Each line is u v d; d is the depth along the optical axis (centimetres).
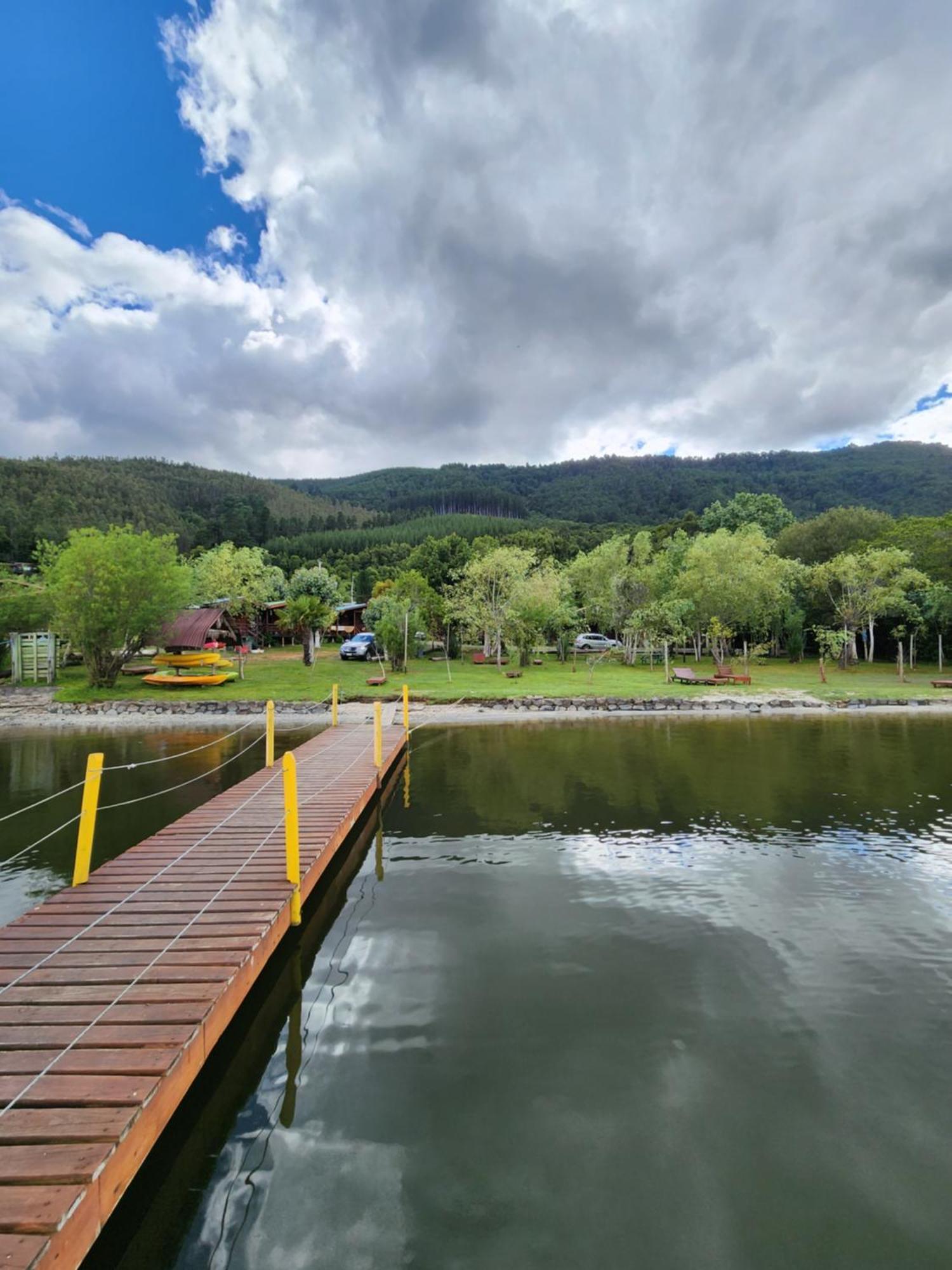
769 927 639
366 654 3497
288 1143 370
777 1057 439
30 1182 277
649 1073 423
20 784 1282
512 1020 484
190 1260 303
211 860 700
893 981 538
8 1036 378
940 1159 353
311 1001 514
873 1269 289
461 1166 350
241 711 2309
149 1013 403
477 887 747
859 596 3316
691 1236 305
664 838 924
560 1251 298
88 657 2675
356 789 1039
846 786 1226
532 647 3441
